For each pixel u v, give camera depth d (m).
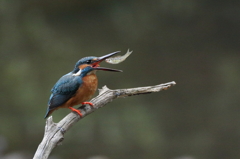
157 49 21.84
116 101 20.03
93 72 7.47
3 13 20.70
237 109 20.81
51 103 7.36
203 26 22.14
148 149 19.23
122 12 21.73
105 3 21.64
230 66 21.73
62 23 21.45
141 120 19.78
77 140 18.77
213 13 22.06
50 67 20.28
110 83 20.55
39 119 19.06
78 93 7.30
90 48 21.19
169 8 21.80
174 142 19.78
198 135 20.25
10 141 18.81
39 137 18.92
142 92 6.88
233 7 22.03
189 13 21.97
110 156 18.66
